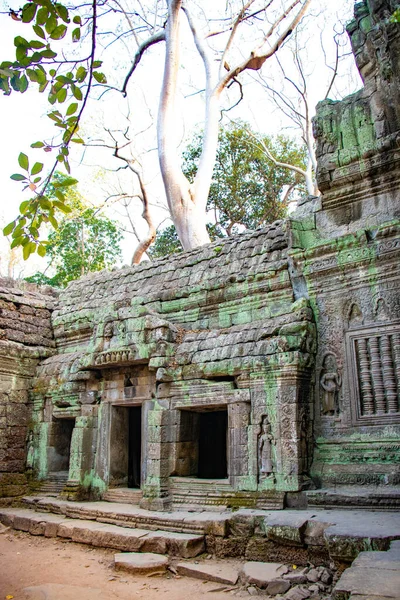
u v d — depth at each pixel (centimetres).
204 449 1212
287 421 875
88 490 1162
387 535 588
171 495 992
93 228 3102
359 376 877
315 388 924
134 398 1137
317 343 942
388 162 888
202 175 1927
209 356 1013
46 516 1083
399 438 807
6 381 1395
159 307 1255
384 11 916
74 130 464
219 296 1148
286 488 845
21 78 431
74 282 1634
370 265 896
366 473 812
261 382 924
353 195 945
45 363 1455
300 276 1010
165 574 750
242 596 640
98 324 1218
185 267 1284
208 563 766
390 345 851
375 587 400
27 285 1700
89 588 696
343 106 977
